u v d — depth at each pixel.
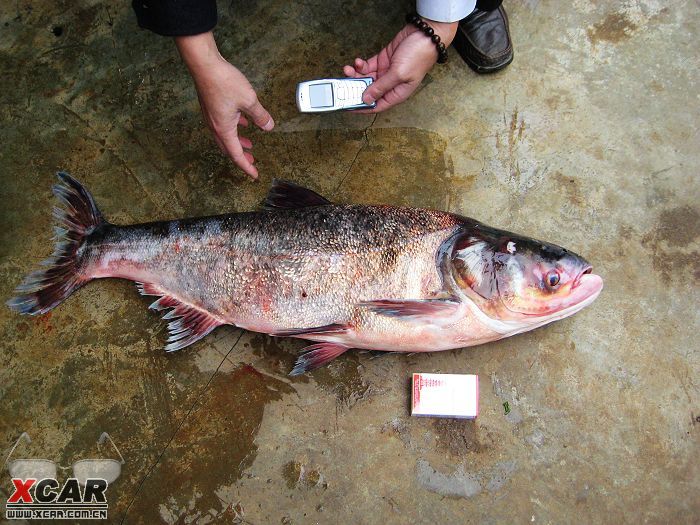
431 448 0.84
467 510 0.82
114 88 0.95
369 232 0.79
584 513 0.82
